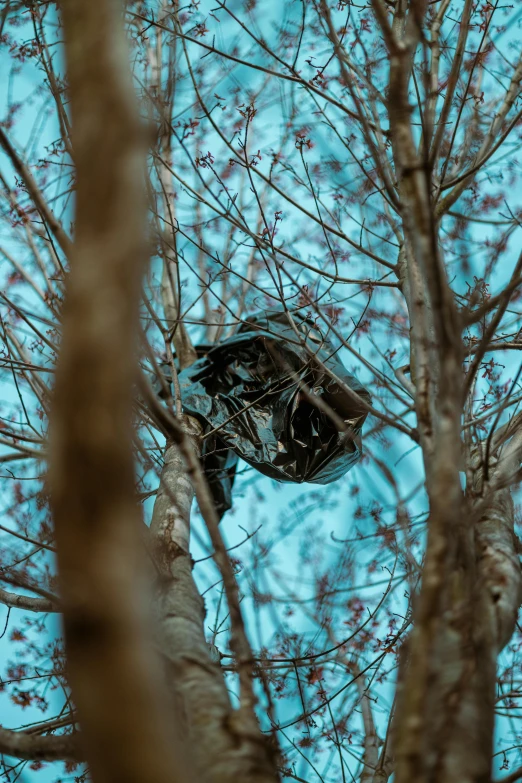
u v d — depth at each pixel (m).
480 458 3.80
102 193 1.96
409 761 2.29
